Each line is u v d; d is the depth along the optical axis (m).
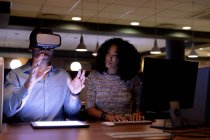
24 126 1.89
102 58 2.54
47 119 2.24
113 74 2.54
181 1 5.64
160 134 1.55
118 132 1.62
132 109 2.55
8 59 12.12
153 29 8.22
